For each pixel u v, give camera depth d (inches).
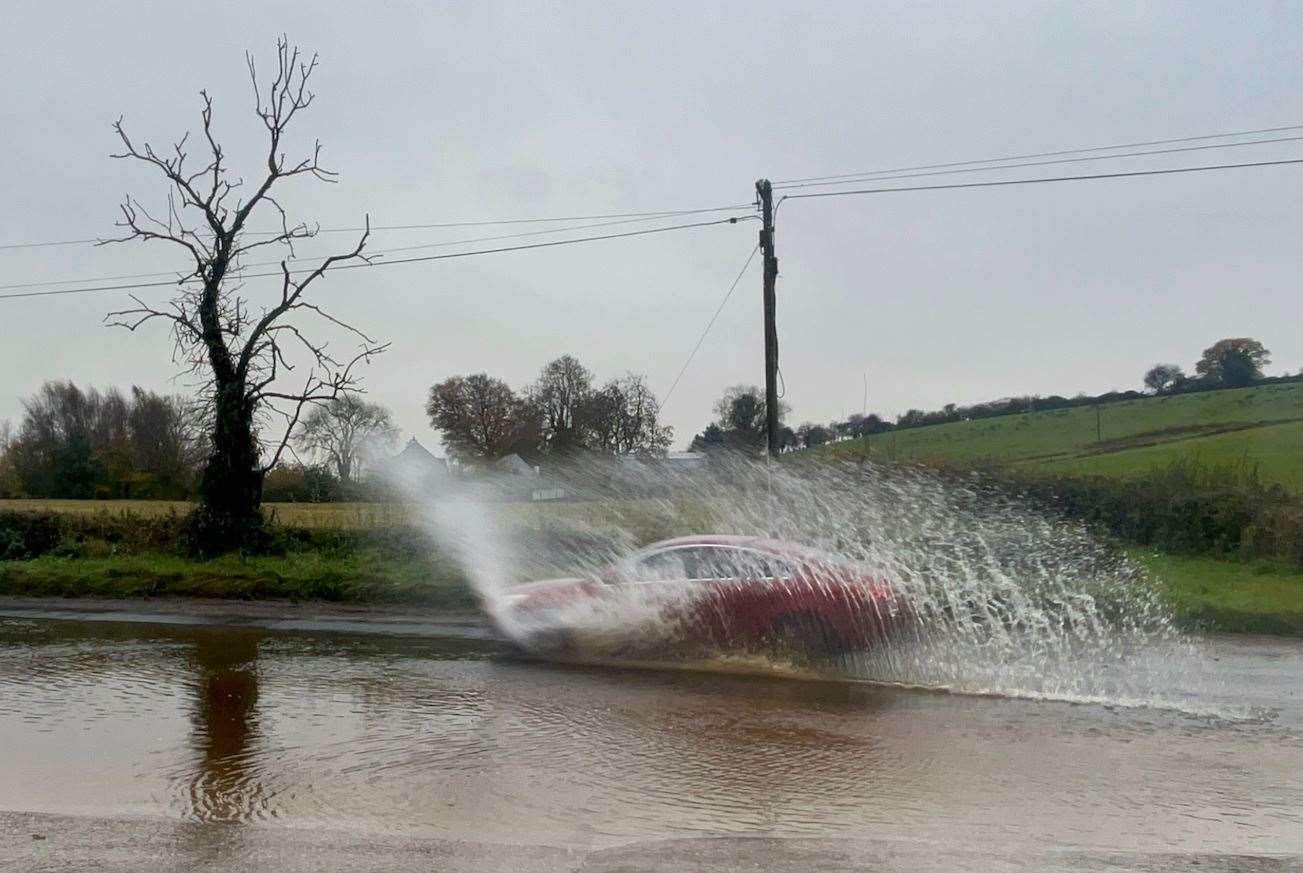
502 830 231.1
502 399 2443.4
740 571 446.9
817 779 273.4
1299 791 262.8
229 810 244.7
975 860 207.6
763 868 201.9
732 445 922.1
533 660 462.6
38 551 842.8
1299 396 1550.2
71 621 608.7
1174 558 772.0
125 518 855.7
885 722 339.3
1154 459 1063.6
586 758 293.7
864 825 235.3
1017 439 1432.1
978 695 384.8
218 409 823.1
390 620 610.5
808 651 430.9
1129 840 224.8
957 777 275.3
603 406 2167.8
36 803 250.2
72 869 200.2
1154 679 414.0
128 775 275.1
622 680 413.7
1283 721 343.0
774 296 872.3
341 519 846.5
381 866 203.2
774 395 864.3
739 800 255.0
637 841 223.0
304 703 369.1
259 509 829.8
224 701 372.8
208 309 818.8
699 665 445.4
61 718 344.8
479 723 337.4
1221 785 268.2
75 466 1742.1
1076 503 813.2
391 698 377.4
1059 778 274.2
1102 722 340.8
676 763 288.7
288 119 829.8
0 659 468.1
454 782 269.6
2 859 205.6
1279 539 738.2
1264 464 978.7
